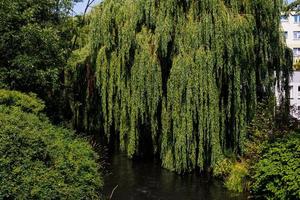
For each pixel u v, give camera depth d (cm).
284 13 1670
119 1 1619
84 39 2067
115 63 1636
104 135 1952
